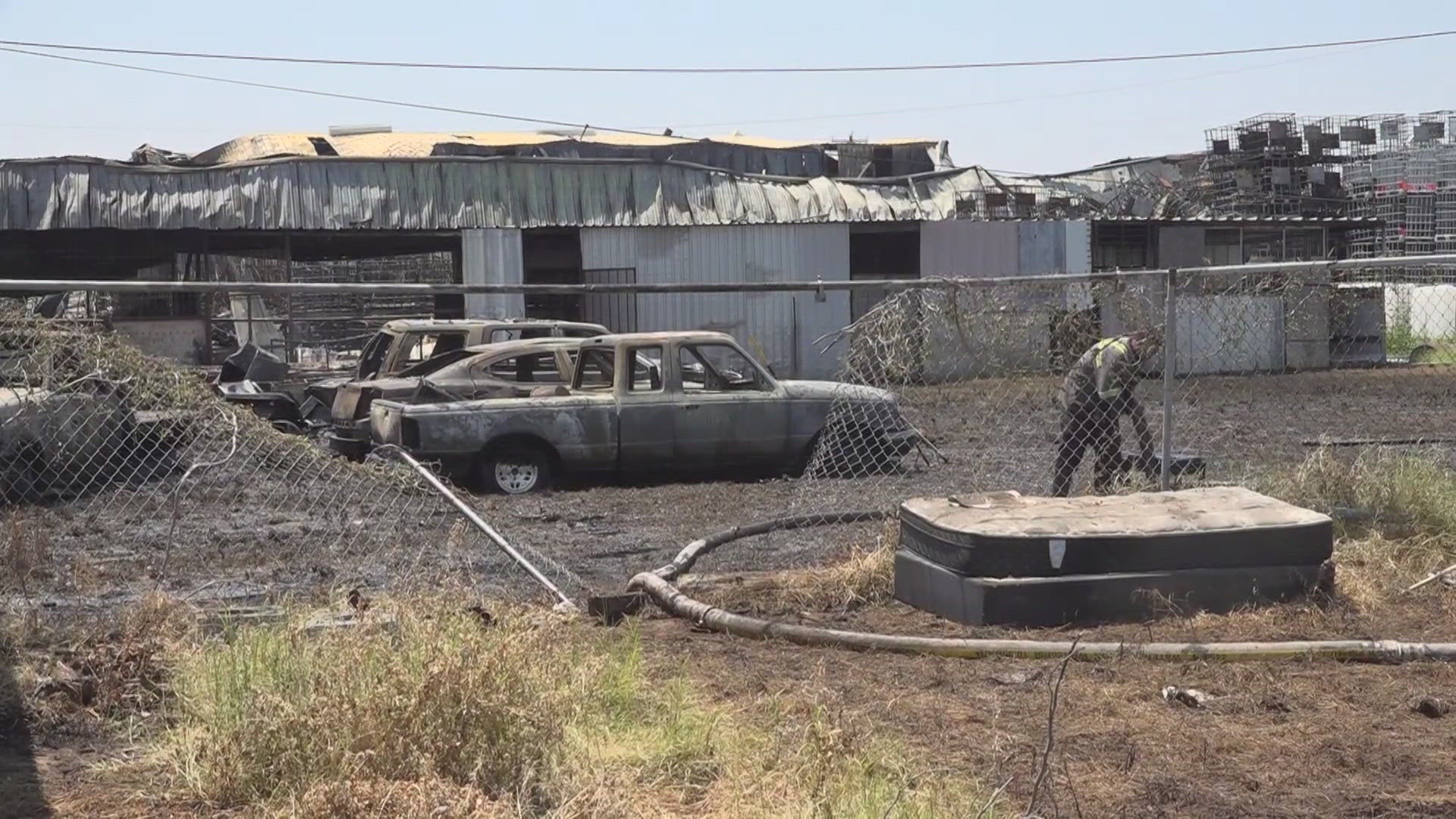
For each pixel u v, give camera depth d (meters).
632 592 9.85
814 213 37.38
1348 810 5.79
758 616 9.52
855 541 11.73
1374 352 21.92
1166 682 7.71
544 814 5.70
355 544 12.11
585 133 57.41
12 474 12.69
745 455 16.86
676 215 36.31
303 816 5.27
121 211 32.19
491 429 15.91
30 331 10.80
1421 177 47.56
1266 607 9.23
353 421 17.83
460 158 34.94
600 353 17.42
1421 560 10.48
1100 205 41.59
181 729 6.69
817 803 5.54
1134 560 9.05
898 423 16.70
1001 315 12.72
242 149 50.97
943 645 8.34
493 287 10.78
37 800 6.04
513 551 9.92
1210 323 19.02
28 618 8.45
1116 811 5.76
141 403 11.73
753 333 36.91
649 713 6.80
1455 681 7.75
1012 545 8.95
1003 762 6.32
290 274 33.88
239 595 9.93
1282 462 14.84
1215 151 45.47
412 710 5.88
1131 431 19.48
